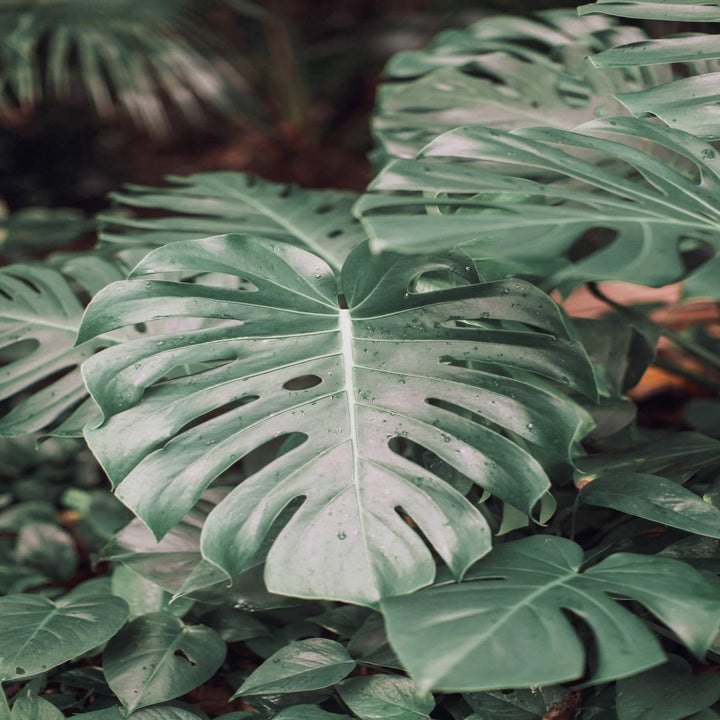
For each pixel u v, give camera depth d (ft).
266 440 4.09
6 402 5.99
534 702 4.15
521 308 4.26
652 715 3.89
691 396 7.14
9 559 5.78
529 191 3.95
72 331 4.95
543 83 5.67
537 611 3.64
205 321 4.91
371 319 4.34
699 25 6.34
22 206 16.43
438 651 3.49
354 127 17.92
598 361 5.24
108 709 4.21
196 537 4.75
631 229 3.82
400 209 5.72
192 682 4.31
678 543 4.33
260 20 17.02
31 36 9.97
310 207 5.82
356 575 3.80
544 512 4.30
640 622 3.61
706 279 3.53
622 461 4.68
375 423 4.11
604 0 4.75
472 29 6.17
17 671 4.09
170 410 4.16
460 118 5.70
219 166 18.34
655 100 4.45
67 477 6.41
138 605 4.79
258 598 4.56
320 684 4.11
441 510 3.91
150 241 5.42
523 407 4.13
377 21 17.49
